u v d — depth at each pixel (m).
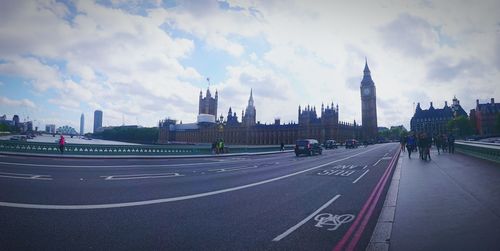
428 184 9.77
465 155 22.84
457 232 5.00
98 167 17.66
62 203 7.75
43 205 7.47
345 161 24.84
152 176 14.09
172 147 32.84
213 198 9.02
